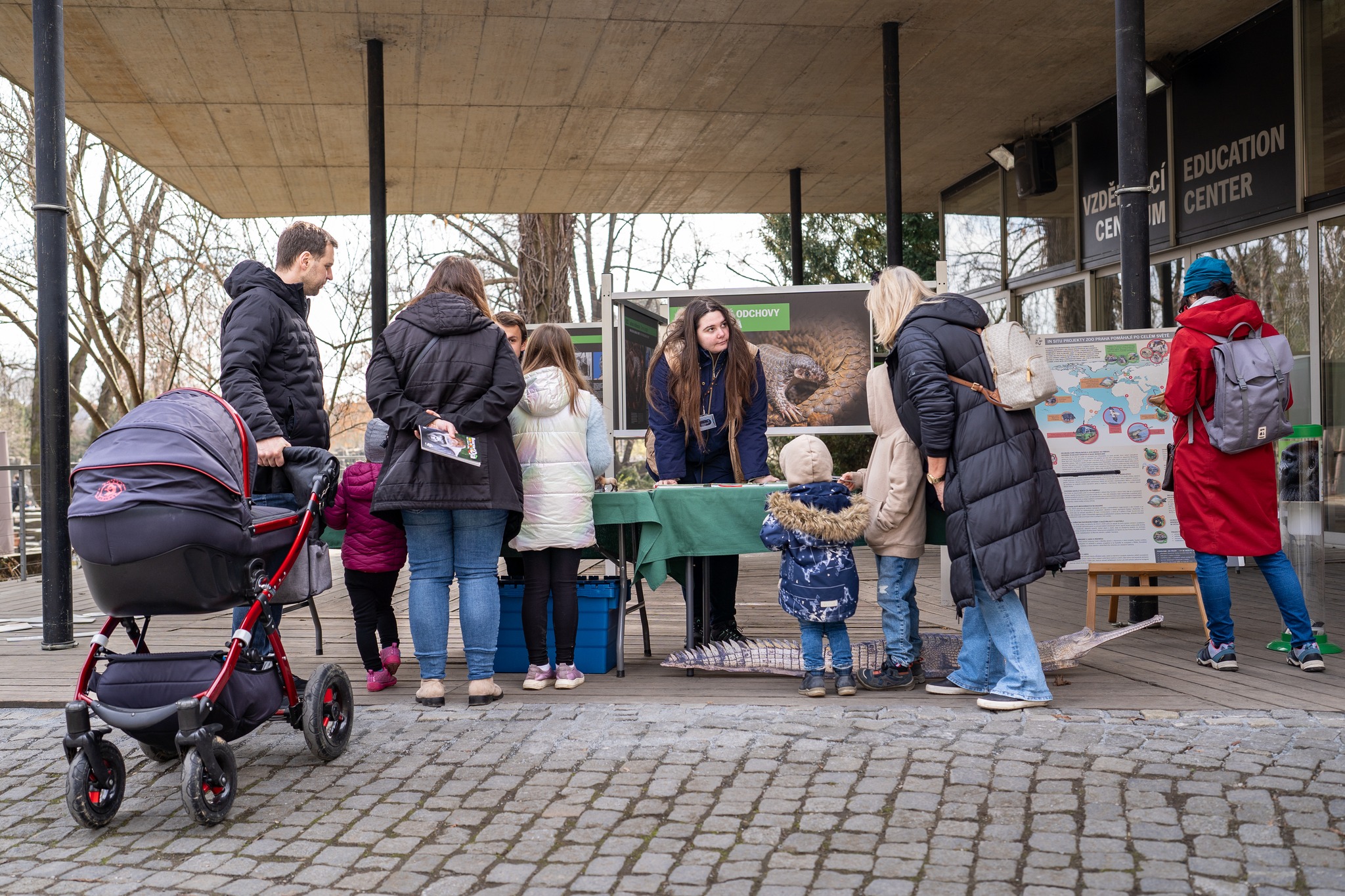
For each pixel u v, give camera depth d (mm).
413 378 3898
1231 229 8852
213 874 2631
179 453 2977
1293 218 8258
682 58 8469
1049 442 5316
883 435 4160
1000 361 3732
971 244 13070
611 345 7035
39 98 5594
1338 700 3811
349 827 2912
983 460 3713
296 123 9750
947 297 3900
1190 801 2859
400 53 8180
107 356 19344
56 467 5605
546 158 11039
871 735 3535
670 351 4863
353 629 6031
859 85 9227
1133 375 5301
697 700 4102
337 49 8086
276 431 3629
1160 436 5273
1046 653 4438
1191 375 4289
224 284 3875
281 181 11570
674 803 2992
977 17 7848
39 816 3092
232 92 8922
